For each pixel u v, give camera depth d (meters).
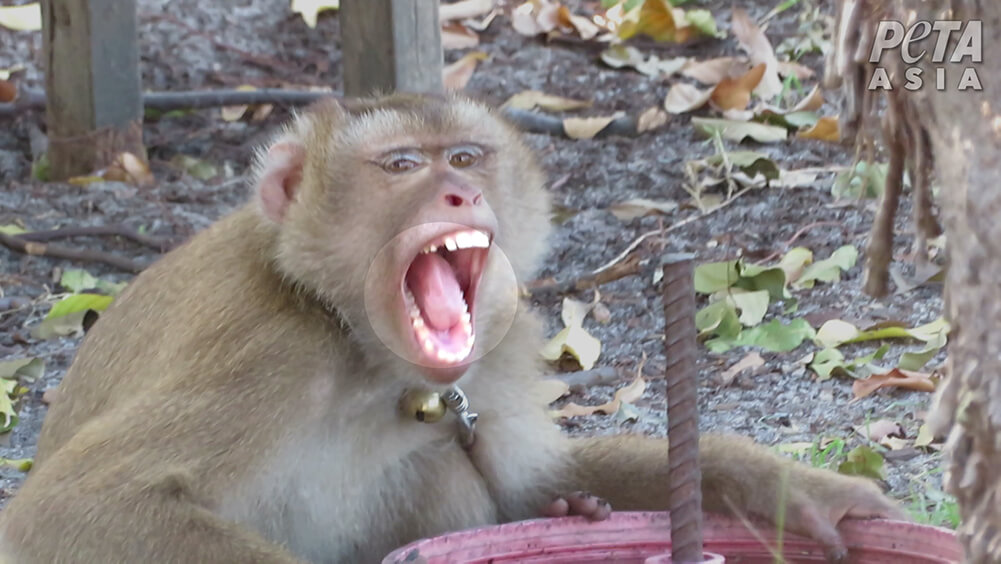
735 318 7.14
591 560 4.31
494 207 4.74
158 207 8.78
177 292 4.74
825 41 10.61
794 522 4.48
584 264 8.02
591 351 6.99
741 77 9.81
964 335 3.10
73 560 4.10
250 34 10.73
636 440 5.21
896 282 7.53
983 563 3.13
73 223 8.59
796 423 6.16
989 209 3.01
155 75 10.27
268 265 4.60
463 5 11.30
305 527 4.54
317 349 4.44
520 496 5.11
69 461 4.29
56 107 9.21
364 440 4.62
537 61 10.71
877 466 5.51
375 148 4.54
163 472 4.23
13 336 7.51
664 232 8.25
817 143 9.35
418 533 4.82
